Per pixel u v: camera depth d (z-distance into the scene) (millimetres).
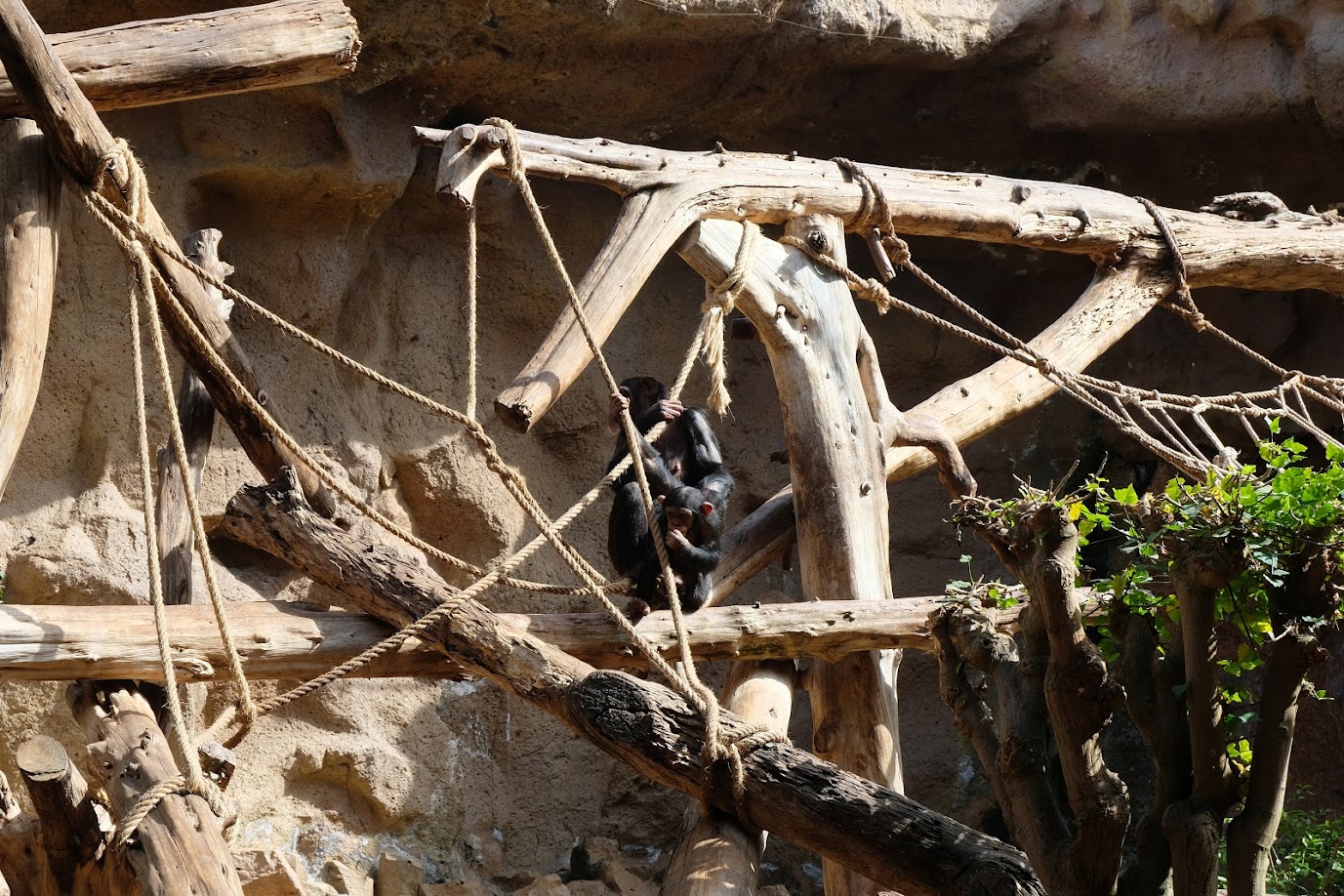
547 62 10078
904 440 8328
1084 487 5258
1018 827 4773
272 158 10008
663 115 10852
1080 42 11016
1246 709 4926
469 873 10672
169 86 6473
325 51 6664
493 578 6559
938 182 8875
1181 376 12375
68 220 9789
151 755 5777
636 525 6809
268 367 10336
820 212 8344
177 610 6387
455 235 11242
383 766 10352
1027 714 4816
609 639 6762
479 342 11305
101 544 9648
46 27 9227
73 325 9797
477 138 7078
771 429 12148
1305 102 10617
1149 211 9602
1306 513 4520
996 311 12711
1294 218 10180
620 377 11695
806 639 7098
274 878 8516
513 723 11141
